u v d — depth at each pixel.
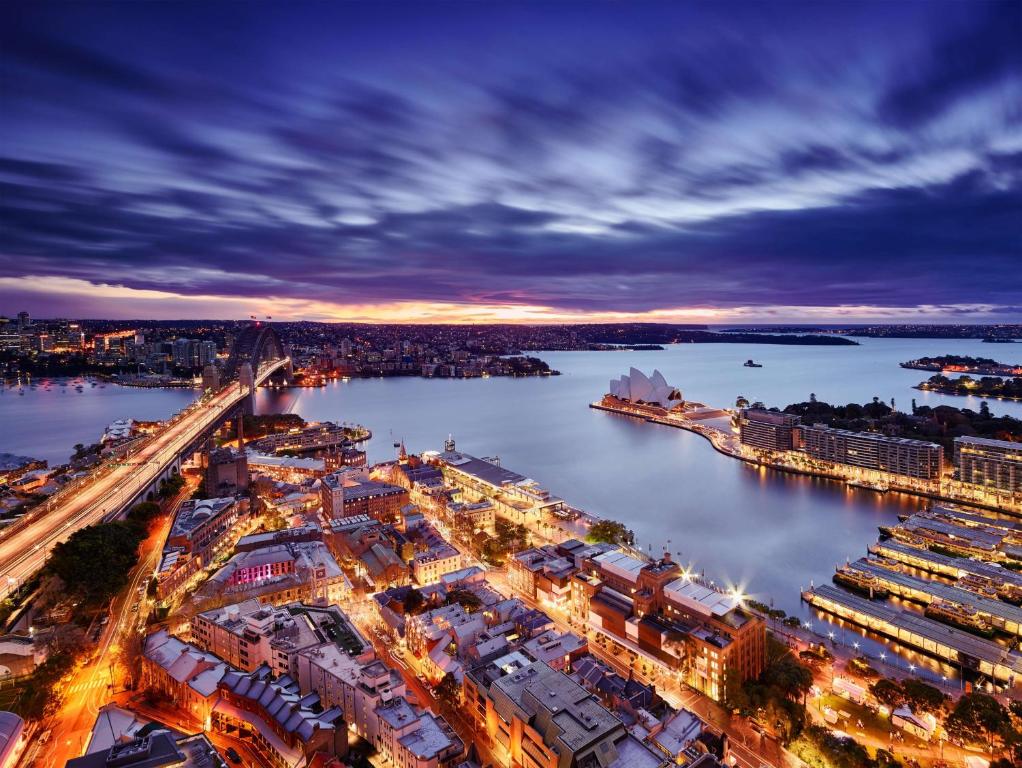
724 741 151.62
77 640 192.62
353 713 166.62
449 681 178.50
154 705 173.62
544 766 139.88
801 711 163.00
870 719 169.75
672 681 190.38
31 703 162.25
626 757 137.75
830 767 147.75
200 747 140.25
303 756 144.88
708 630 189.12
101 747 142.12
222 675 172.00
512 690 158.50
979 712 156.75
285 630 195.25
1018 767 146.00
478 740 165.00
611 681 176.75
